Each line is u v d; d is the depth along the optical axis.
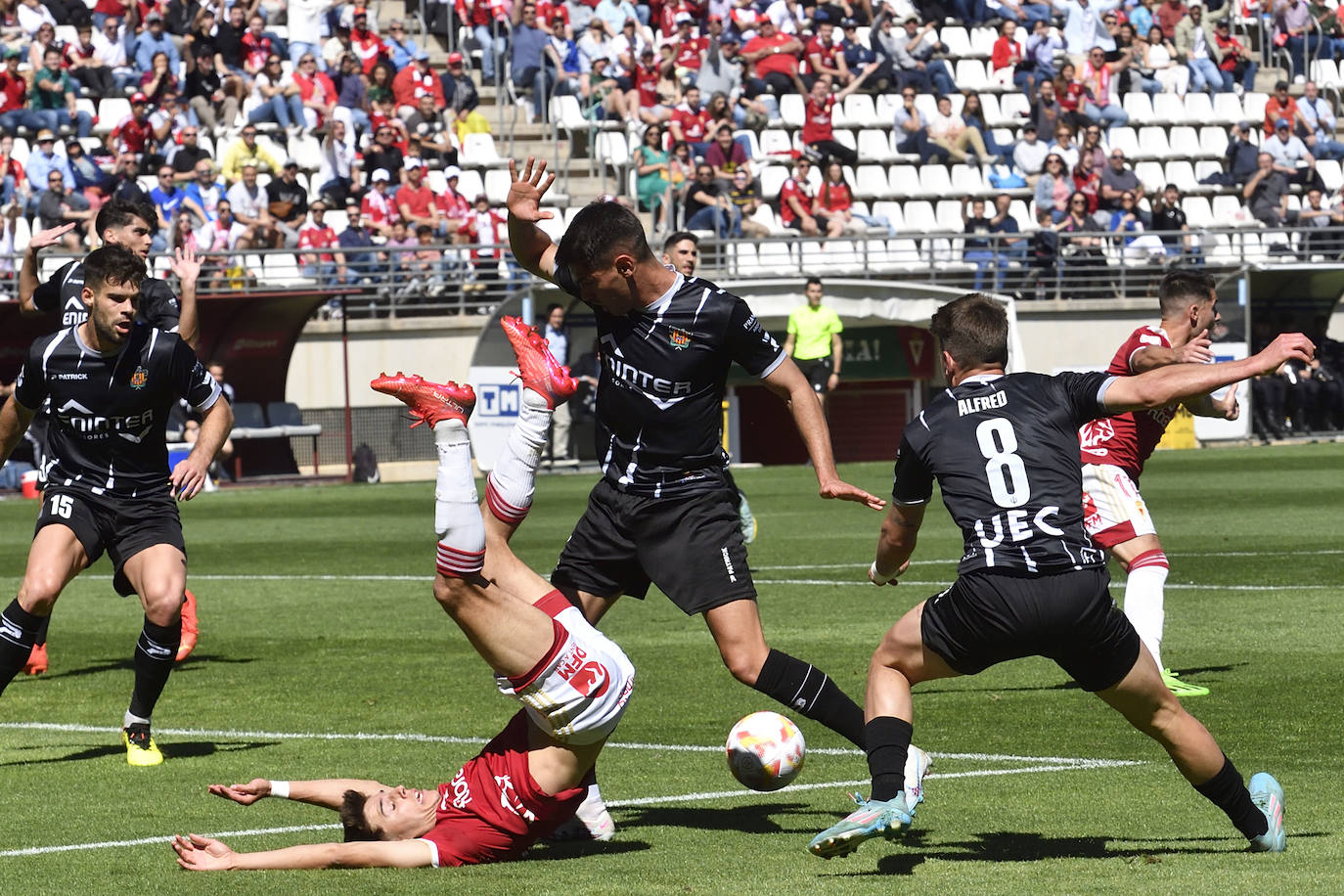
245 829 20.70
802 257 106.25
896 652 18.27
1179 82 128.12
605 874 17.98
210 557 56.94
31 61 102.69
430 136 107.69
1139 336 24.78
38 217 95.88
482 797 18.47
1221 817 20.22
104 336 24.80
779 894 17.00
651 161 105.56
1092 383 18.05
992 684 30.73
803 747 19.98
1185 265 108.44
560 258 20.64
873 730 17.97
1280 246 111.38
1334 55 138.88
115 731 28.27
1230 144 123.56
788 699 20.59
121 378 25.16
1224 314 104.62
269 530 66.25
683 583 20.77
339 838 20.14
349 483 94.12
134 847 19.66
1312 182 121.31
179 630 25.36
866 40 124.50
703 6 123.69
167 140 102.00
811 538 58.91
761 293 93.44
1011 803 21.23
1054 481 17.88
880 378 99.75
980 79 126.56
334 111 106.75
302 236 98.62
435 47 120.19
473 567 17.83
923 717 27.56
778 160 113.69
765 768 19.73
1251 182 119.44
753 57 118.81
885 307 94.94
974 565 17.80
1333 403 108.19
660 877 17.83
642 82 116.94
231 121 106.94
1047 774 22.97
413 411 18.12
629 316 20.73
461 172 110.69
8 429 25.81
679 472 20.89
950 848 19.00
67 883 17.89
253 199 99.81
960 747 24.98
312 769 24.44
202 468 25.50
